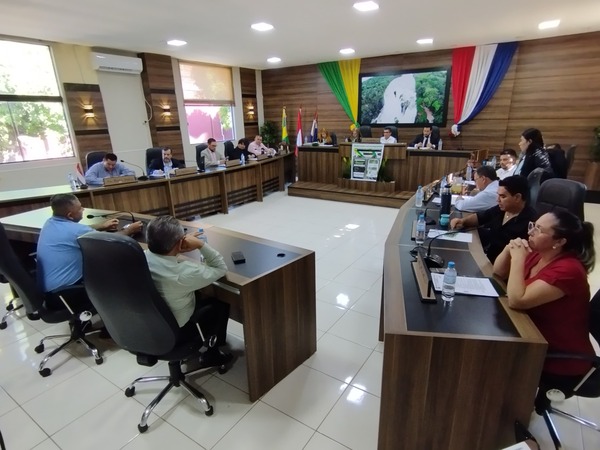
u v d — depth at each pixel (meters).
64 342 2.47
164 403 1.92
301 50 6.60
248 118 9.25
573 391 1.42
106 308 1.61
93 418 1.83
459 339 1.24
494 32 5.43
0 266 1.90
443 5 3.97
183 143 7.66
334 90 8.27
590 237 1.43
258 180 6.51
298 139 8.38
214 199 5.74
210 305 1.83
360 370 2.16
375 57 7.55
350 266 3.68
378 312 2.81
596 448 1.62
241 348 2.39
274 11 4.07
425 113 7.35
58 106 5.79
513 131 6.67
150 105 6.89
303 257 2.07
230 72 8.62
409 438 1.42
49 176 5.75
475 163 5.32
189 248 1.74
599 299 1.49
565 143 6.30
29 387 2.05
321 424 1.78
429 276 1.58
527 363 1.23
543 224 1.43
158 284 1.61
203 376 2.12
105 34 5.02
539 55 6.14
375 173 6.34
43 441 1.70
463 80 6.82
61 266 2.16
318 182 7.19
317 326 2.62
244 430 1.75
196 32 5.03
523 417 1.29
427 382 1.32
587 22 4.85
